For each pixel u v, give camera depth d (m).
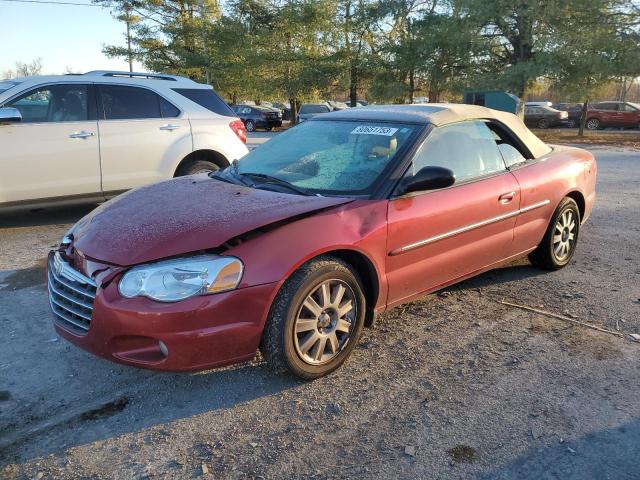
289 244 3.09
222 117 7.61
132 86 6.95
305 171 3.96
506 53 27.36
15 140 6.18
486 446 2.75
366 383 3.31
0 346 3.72
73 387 3.26
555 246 5.13
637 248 6.08
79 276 3.07
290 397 3.17
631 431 2.87
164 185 4.05
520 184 4.49
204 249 2.94
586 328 4.06
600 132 30.11
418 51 27.28
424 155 3.87
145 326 2.83
